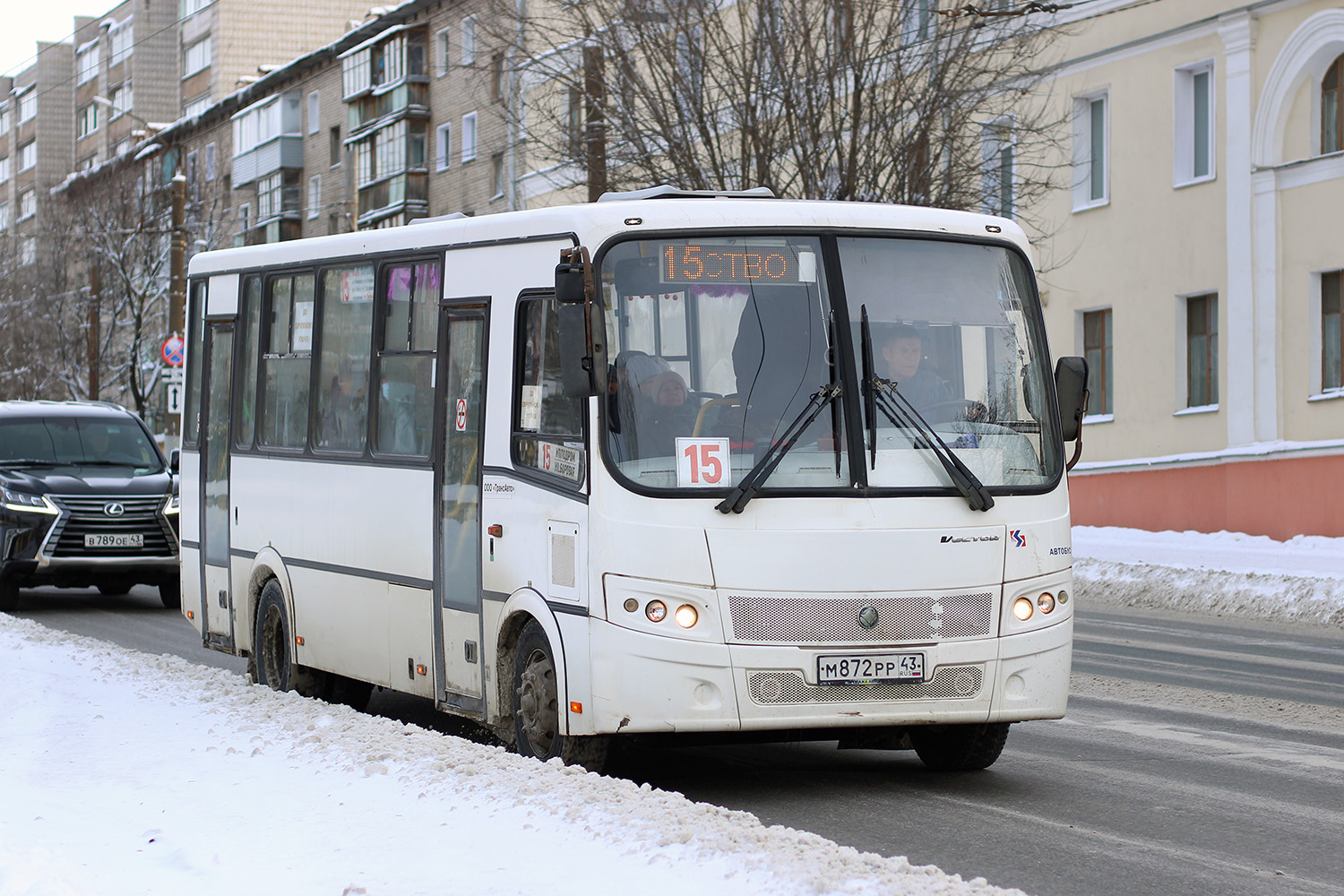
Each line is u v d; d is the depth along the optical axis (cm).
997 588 816
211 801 733
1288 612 1884
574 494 818
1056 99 3098
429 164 5916
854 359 827
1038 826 763
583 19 2744
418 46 5909
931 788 862
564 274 796
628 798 699
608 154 2722
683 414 808
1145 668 1392
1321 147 2658
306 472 1134
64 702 1034
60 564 1891
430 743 834
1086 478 3031
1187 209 2855
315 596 1117
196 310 1347
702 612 784
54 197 6981
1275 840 734
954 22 2641
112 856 641
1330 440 2583
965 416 838
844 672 790
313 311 1148
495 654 898
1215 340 2838
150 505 1933
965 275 862
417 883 586
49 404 2095
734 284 830
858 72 2589
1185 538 2670
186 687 1090
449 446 956
